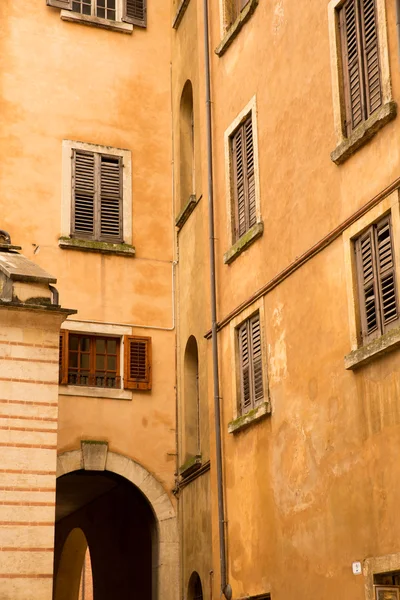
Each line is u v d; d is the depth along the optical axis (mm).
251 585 14734
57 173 19516
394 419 11719
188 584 17609
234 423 15617
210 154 17469
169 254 19859
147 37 21141
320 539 13016
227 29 17656
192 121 20250
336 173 13453
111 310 19078
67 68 20266
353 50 13484
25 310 14148
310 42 14500
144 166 20234
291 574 13641
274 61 15609
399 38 12086
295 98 14812
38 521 13516
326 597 12727
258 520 14734
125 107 20469
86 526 24250
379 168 12508
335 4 13820
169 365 19203
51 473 13781
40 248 18938
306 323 13906
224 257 16562
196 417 18672
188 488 18000
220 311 16672
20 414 13844
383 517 11727
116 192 19859
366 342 12531
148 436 18656
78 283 18984
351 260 12906
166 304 19531
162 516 18312
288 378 14266
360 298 12750
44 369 14133
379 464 11914
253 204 16078
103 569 22859
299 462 13742
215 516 16125
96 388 18531
